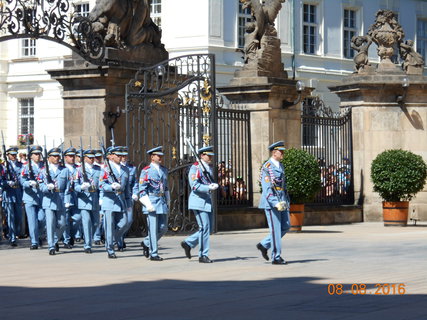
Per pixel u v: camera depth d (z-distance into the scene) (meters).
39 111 60.94
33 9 25.38
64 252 23.80
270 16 33.16
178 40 55.34
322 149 34.78
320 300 14.50
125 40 27.89
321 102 34.88
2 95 61.69
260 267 19.39
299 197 29.45
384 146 35.59
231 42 56.12
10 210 25.94
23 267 19.97
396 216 32.66
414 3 67.25
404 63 36.34
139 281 17.23
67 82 27.52
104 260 21.47
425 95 35.84
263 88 31.80
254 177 32.06
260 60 32.44
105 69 26.70
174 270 19.06
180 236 28.02
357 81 35.44
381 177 32.44
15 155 27.14
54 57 60.25
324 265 19.58
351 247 24.05
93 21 27.33
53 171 23.53
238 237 27.59
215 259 21.23
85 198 23.66
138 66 27.56
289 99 32.75
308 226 33.12
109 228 22.08
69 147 27.25
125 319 13.09
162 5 55.97
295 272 18.33
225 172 30.80
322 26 61.72
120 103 27.42
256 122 32.06
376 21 36.38
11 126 61.72
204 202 20.61
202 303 14.43
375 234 28.92
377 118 35.59
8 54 61.72
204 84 28.11
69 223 24.95
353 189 35.69
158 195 21.20
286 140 32.66
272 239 19.95
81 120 27.34
